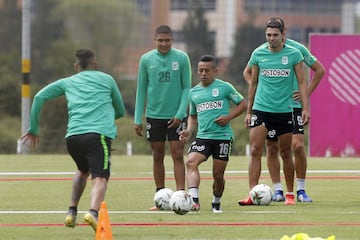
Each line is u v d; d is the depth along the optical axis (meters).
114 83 31.06
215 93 36.69
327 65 71.50
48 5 146.38
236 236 29.77
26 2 82.12
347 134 71.81
